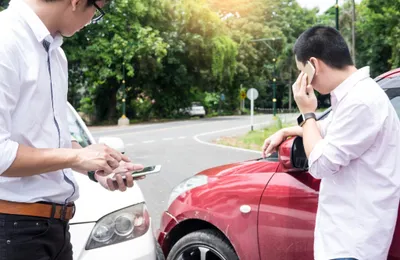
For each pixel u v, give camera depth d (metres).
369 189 1.89
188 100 39.47
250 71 49.50
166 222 3.37
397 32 26.45
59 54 1.89
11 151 1.56
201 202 3.09
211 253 3.16
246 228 2.82
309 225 2.53
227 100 49.75
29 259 1.72
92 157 1.70
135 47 30.22
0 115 1.56
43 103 1.72
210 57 36.72
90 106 34.97
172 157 13.15
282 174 2.75
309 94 2.07
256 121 32.75
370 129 1.85
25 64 1.65
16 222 1.70
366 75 1.97
